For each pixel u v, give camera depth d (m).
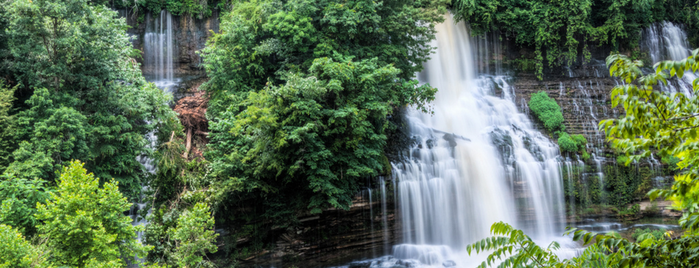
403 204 31.59
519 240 7.50
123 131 26.73
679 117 5.84
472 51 45.19
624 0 44.12
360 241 30.30
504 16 44.47
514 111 42.38
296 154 25.94
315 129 25.22
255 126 25.00
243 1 34.53
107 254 16.34
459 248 32.81
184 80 39.12
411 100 31.64
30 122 23.50
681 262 5.64
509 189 36.38
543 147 39.28
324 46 29.41
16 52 23.95
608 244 6.08
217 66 32.06
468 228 33.62
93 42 24.98
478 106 41.50
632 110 5.87
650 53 48.34
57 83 24.41
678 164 6.35
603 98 44.69
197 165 26.89
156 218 23.80
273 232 28.47
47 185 22.23
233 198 26.73
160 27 39.50
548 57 45.09
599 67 46.53
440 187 33.25
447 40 43.47
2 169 21.73
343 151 27.55
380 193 30.75
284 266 28.36
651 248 5.80
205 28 40.09
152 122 27.20
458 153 35.44
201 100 34.31
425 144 35.34
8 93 23.62
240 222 27.52
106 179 25.28
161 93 27.48
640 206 37.94
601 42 45.12
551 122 41.31
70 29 23.48
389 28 31.47
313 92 25.05
